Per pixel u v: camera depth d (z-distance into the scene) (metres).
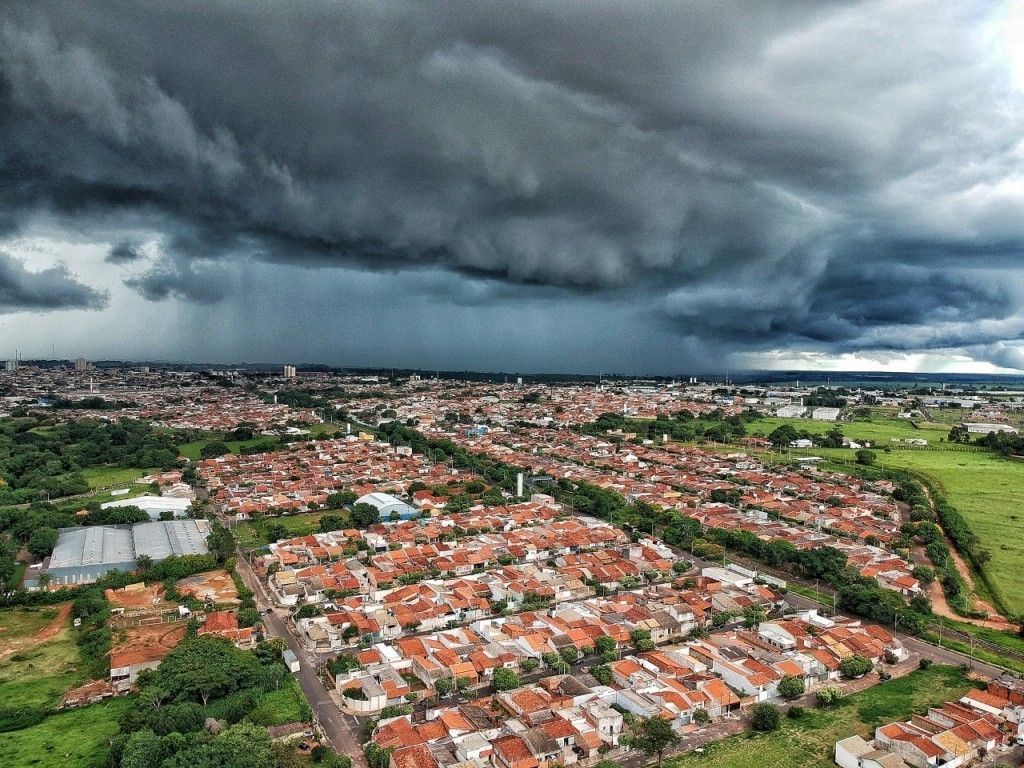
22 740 133.88
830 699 151.88
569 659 167.12
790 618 192.12
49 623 192.38
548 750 127.75
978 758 131.12
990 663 171.75
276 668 155.75
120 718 140.50
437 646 170.00
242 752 118.75
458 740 130.88
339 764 123.31
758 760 130.50
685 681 154.12
